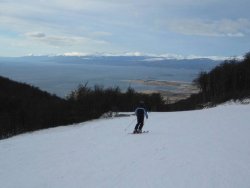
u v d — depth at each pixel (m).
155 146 16.03
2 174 13.48
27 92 52.19
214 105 50.03
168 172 11.38
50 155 16.28
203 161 12.64
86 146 17.75
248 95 49.34
